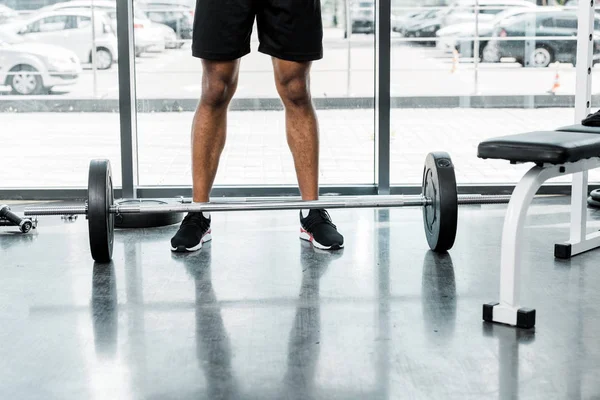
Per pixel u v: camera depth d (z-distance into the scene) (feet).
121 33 9.96
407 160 10.88
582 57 7.03
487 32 10.62
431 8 10.53
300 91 7.44
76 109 10.81
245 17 7.06
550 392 4.24
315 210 7.79
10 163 10.88
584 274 6.64
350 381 4.42
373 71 10.61
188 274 6.81
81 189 10.47
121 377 4.52
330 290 6.27
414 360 4.73
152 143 10.78
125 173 10.22
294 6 6.99
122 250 7.73
